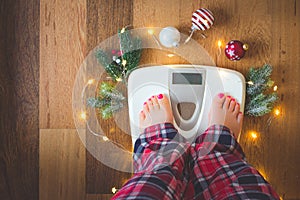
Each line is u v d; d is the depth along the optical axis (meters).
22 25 1.23
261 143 1.26
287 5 1.23
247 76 1.24
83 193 1.27
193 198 1.06
